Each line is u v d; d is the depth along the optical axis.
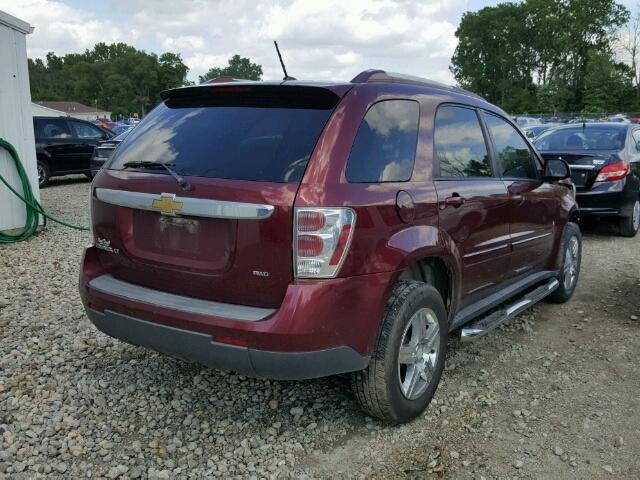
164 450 3.06
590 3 92.50
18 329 4.62
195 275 2.92
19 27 8.04
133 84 145.00
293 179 2.73
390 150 3.16
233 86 3.18
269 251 2.71
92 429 3.23
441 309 3.41
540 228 4.82
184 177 2.92
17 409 3.42
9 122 8.04
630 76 57.41
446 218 3.42
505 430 3.31
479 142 4.07
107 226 3.28
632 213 8.42
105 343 4.36
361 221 2.81
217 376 3.87
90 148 15.89
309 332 2.68
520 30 101.50
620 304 5.59
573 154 8.25
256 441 3.15
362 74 3.22
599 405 3.61
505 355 4.35
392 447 3.13
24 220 8.42
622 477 2.90
